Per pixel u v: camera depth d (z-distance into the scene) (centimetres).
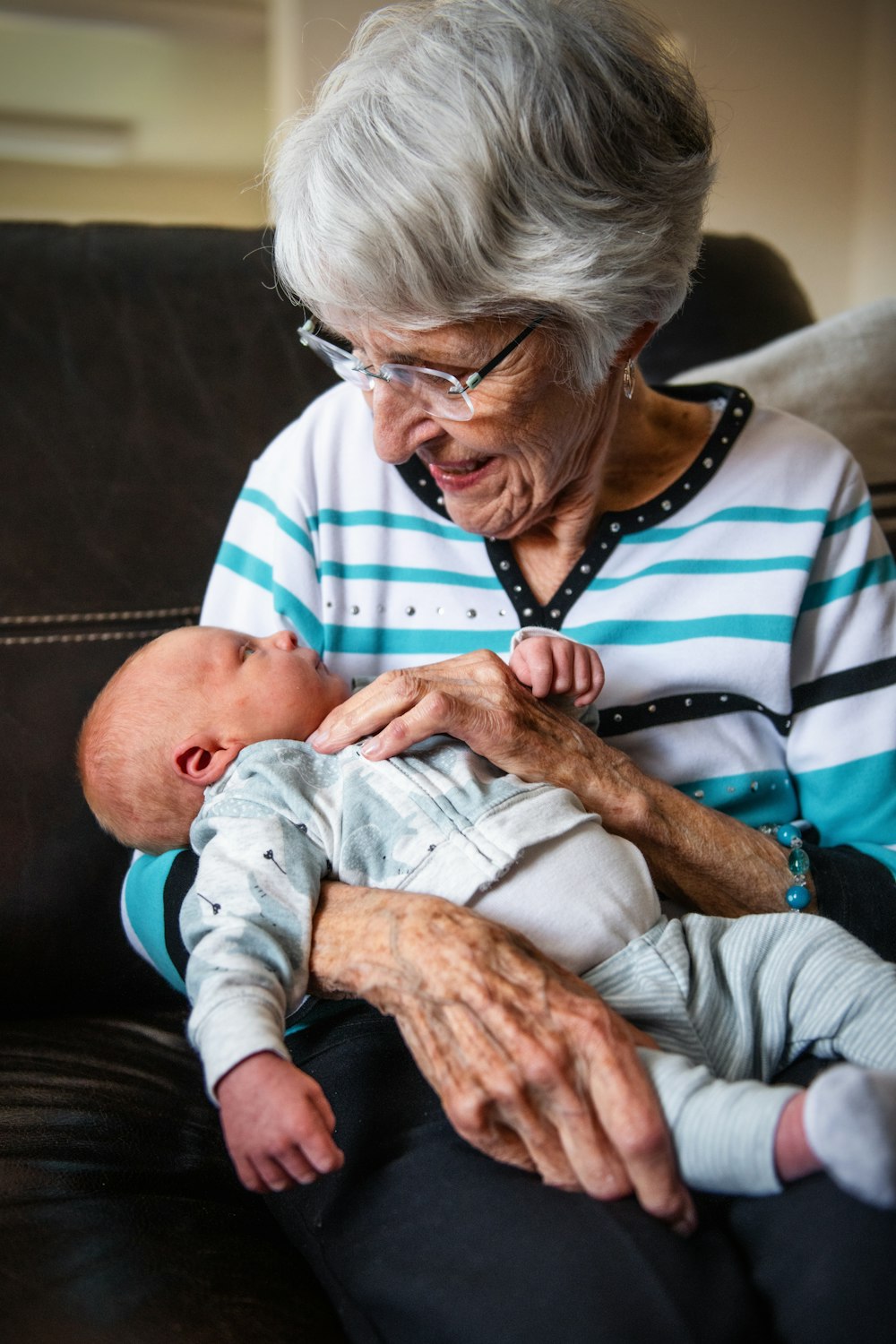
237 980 82
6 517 135
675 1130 75
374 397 100
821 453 123
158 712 106
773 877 108
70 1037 122
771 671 117
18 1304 75
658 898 102
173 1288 79
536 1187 78
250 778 99
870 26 340
